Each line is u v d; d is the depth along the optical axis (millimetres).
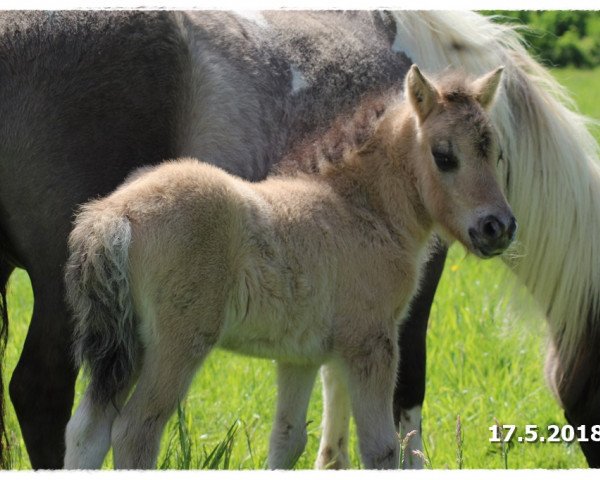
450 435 8117
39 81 6246
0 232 6398
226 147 6602
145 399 5449
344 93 7023
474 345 9852
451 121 6008
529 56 8039
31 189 6203
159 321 5484
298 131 6852
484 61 7531
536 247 7473
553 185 7457
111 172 6320
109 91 6348
